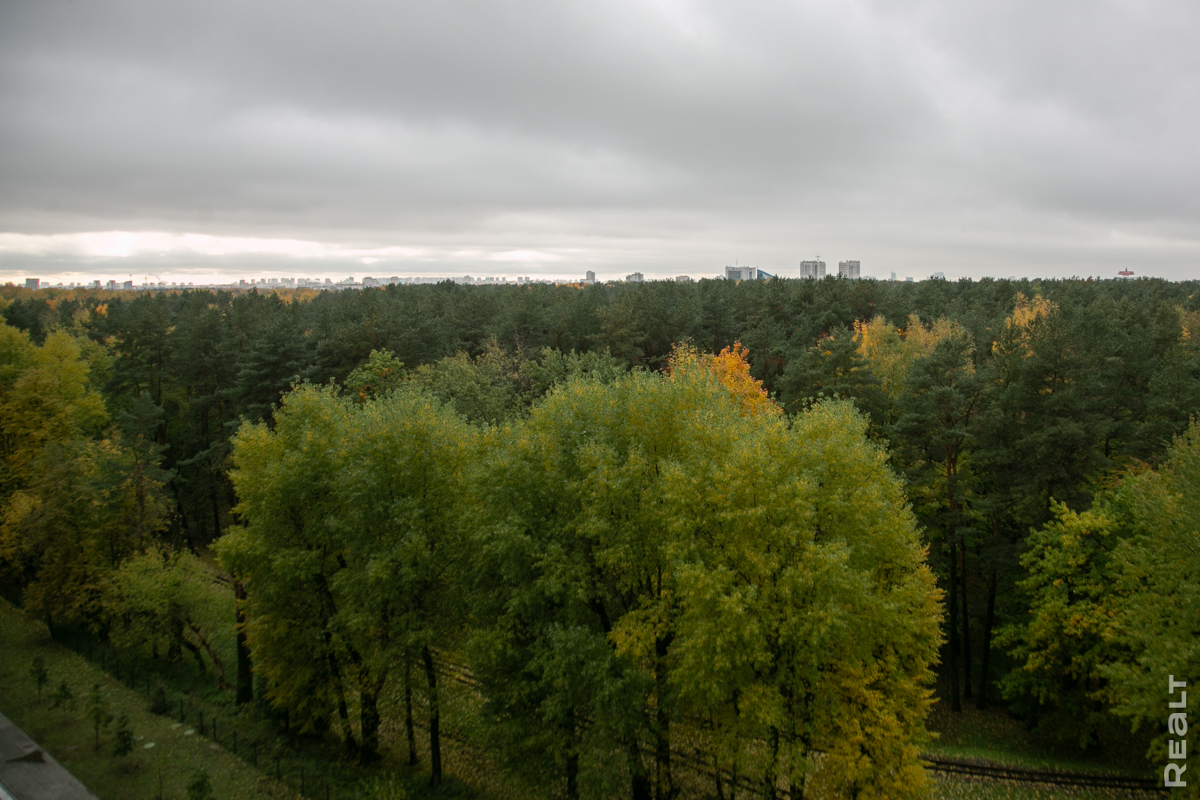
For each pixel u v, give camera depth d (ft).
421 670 78.13
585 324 213.25
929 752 84.02
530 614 67.82
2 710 78.28
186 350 171.32
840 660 61.05
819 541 62.75
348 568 77.51
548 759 66.18
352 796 69.10
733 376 122.31
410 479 76.23
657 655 66.13
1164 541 67.67
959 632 112.27
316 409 87.97
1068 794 74.33
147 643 96.22
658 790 67.72
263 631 78.84
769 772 58.13
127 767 67.67
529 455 69.87
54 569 97.19
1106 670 67.21
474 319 238.07
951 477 104.27
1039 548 87.92
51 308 476.54
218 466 160.25
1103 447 112.27
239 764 71.87
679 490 60.90
